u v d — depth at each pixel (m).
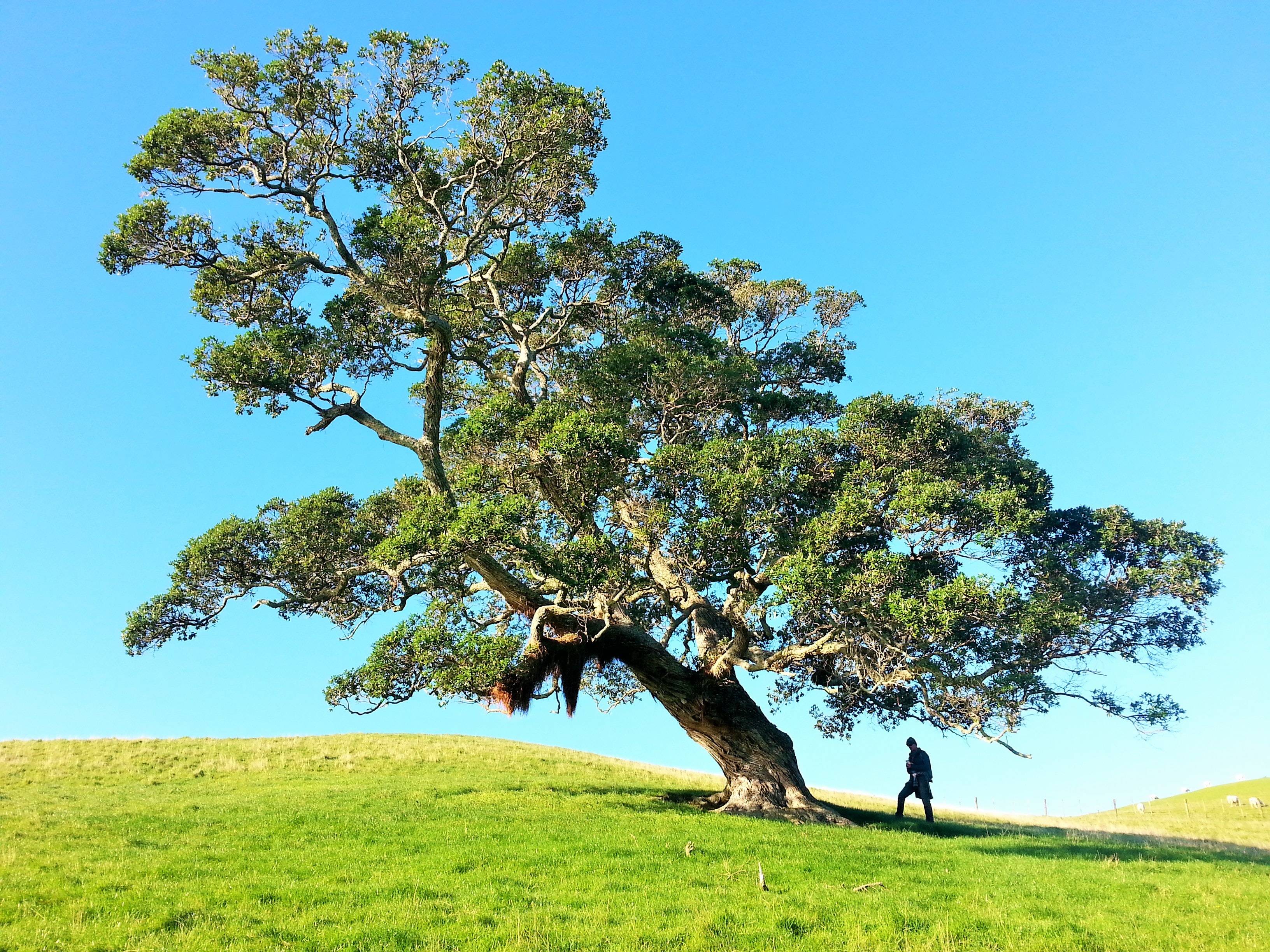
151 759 28.28
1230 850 20.30
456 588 20.84
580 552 17.64
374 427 21.28
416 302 20.86
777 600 17.59
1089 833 23.02
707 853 14.62
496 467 19.95
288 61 19.52
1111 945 10.37
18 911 11.04
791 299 27.88
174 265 19.62
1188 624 20.75
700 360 21.62
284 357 20.08
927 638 16.92
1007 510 18.42
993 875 13.97
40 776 25.88
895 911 11.47
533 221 23.25
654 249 24.91
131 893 11.89
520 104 20.77
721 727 21.69
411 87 20.58
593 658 22.78
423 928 10.63
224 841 15.52
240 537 19.75
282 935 10.31
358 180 22.05
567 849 14.62
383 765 27.88
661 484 19.16
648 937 10.41
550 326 25.55
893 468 19.84
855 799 29.23
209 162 19.64
